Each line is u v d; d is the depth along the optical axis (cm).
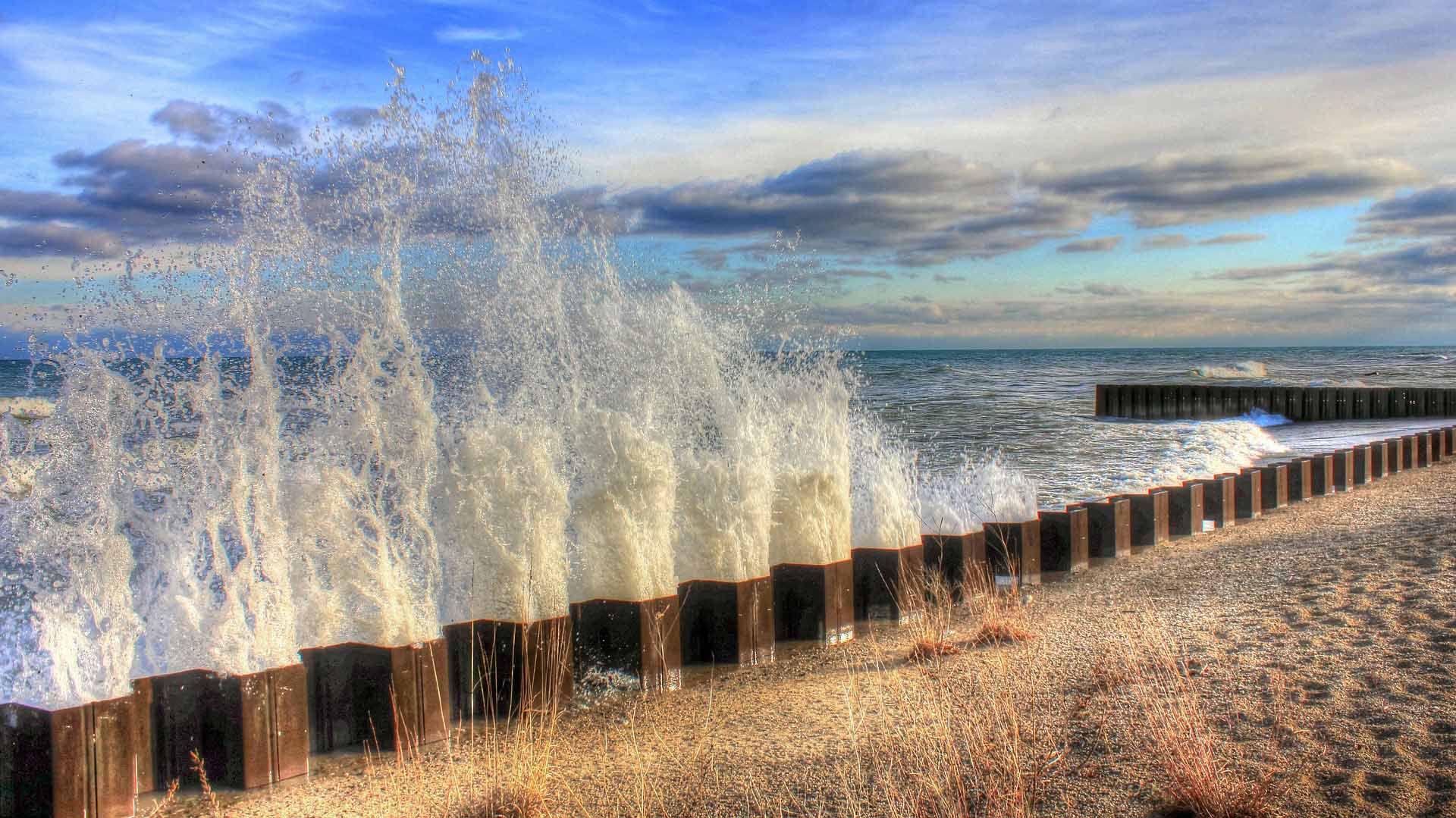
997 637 544
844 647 569
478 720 466
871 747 381
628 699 484
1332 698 384
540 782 366
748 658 539
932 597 637
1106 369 7456
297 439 472
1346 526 839
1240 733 356
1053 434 2428
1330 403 3044
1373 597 545
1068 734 367
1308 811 293
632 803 348
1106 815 303
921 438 2378
